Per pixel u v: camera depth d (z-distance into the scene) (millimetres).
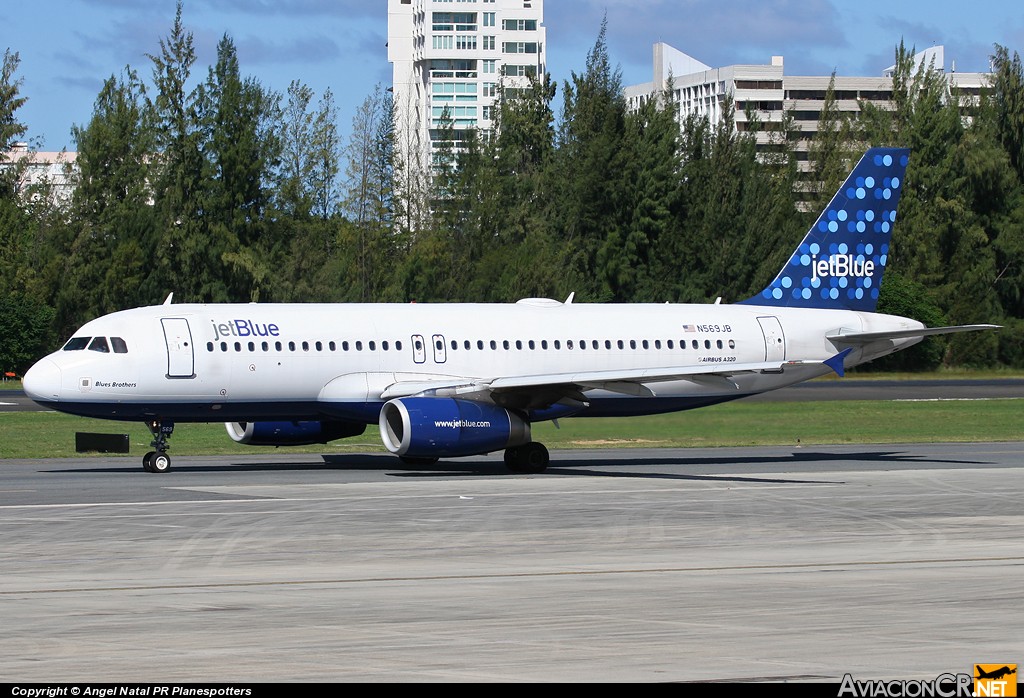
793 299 105750
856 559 52844
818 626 39375
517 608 42188
